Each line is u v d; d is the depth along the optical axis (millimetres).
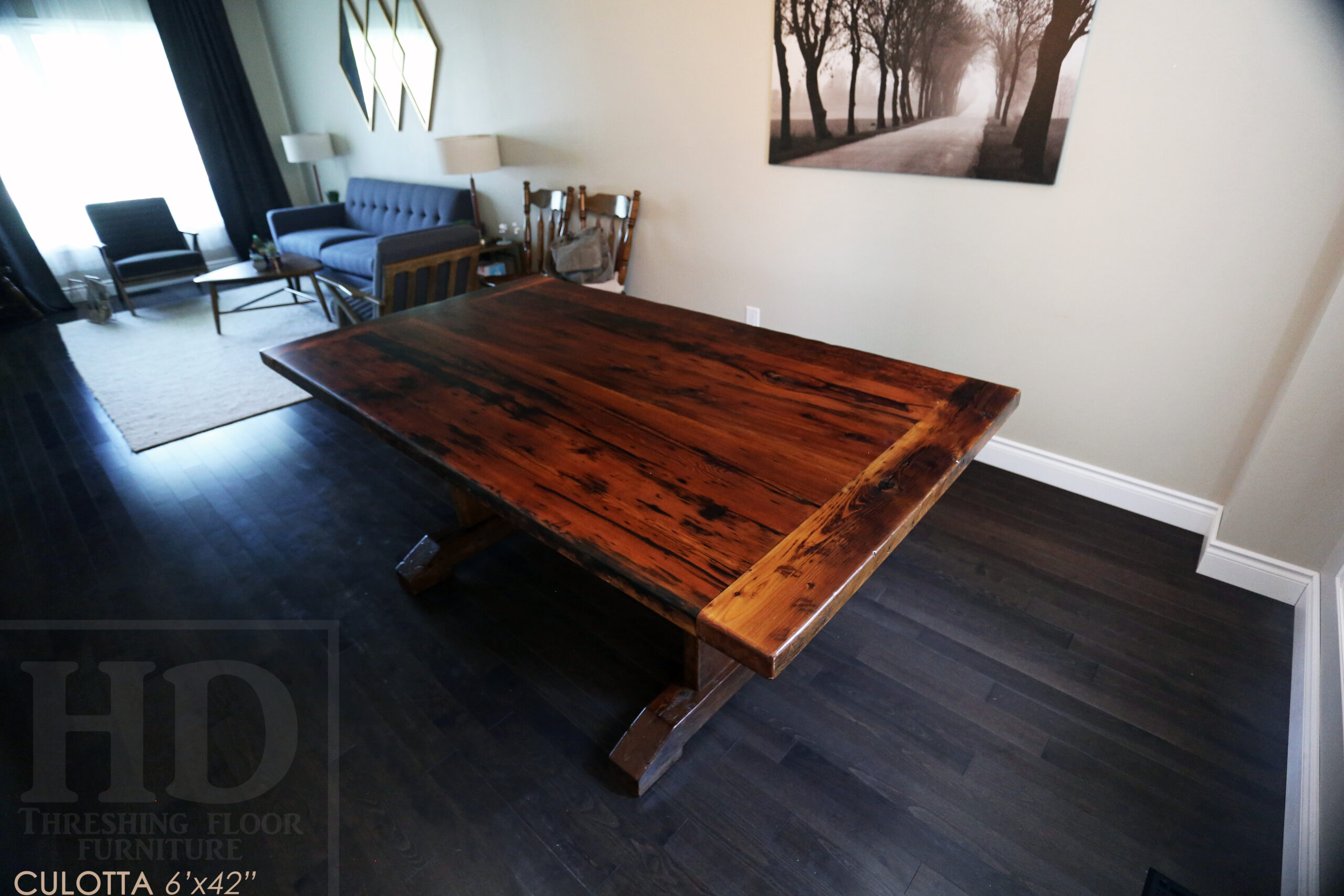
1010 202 2164
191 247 5535
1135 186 1908
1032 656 1704
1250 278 1807
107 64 4891
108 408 3252
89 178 5004
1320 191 1640
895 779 1424
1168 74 1757
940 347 2545
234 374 3637
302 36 5160
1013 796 1381
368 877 1289
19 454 2885
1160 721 1524
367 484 2584
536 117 3676
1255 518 1830
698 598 903
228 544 2256
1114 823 1325
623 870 1280
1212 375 1960
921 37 2129
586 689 1677
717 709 1562
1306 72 1576
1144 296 2002
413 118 4551
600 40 3127
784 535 1023
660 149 3150
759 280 3043
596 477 1198
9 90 4559
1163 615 1820
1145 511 2230
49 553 2238
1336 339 1570
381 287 3229
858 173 2498
